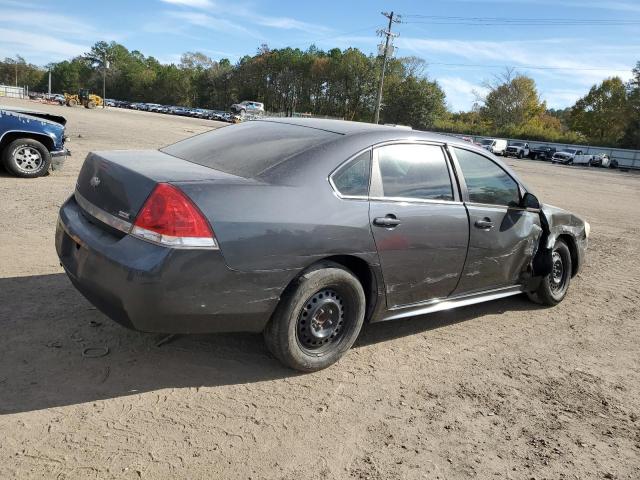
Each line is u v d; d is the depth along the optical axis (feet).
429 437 10.04
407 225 12.41
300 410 10.43
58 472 8.03
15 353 11.25
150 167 10.87
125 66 490.90
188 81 449.48
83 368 10.99
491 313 17.28
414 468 9.10
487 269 14.83
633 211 50.47
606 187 81.71
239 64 422.00
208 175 10.67
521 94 287.89
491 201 14.94
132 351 11.89
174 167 11.10
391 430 10.12
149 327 9.93
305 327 11.41
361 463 9.08
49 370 10.77
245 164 11.48
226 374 11.44
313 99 386.93
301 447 9.31
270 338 11.18
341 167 11.67
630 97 237.86
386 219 11.97
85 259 10.40
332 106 362.94
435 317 16.37
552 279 18.04
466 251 13.96
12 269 16.12
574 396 12.22
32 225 21.52
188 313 9.90
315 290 11.18
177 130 104.37
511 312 17.56
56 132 33.22
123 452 8.63
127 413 9.70
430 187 13.30
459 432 10.30
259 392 10.90
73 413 9.52
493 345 14.66
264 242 10.28
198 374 11.31
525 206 15.79
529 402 11.73
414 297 13.25
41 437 8.77
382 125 14.05
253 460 8.82
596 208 49.83
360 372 12.26
